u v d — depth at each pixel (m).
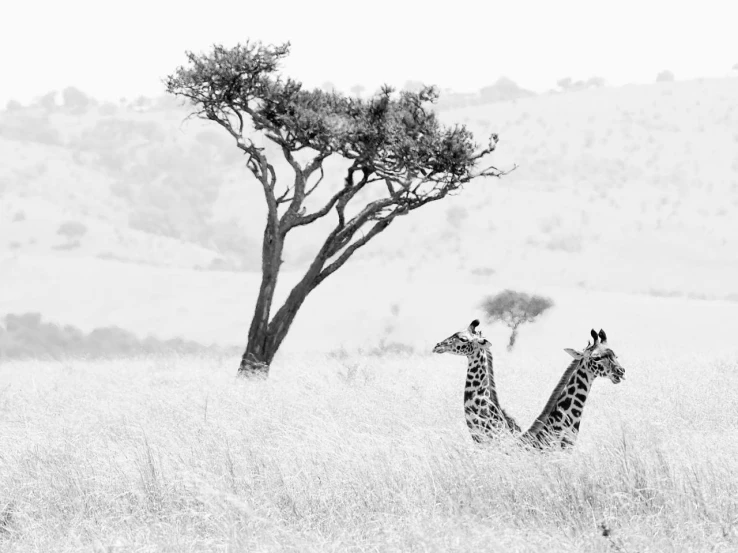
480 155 22.58
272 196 21.92
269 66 21.95
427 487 7.89
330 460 8.84
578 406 9.20
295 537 6.73
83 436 10.94
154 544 6.78
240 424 11.30
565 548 6.41
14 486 8.74
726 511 7.09
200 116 22.62
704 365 18.34
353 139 21.77
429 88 23.06
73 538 7.14
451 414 12.16
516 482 7.77
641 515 7.04
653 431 9.44
